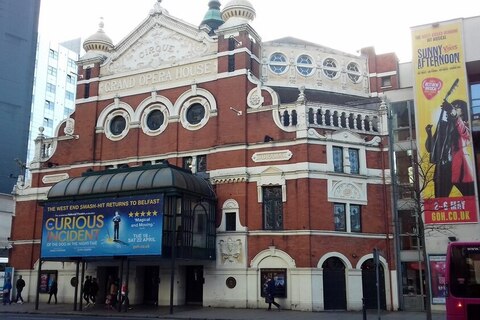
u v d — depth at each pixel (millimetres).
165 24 33750
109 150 33625
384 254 28062
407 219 28516
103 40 36219
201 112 31656
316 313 24812
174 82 32531
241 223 28375
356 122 29531
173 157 31391
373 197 28656
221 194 29234
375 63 35875
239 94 30172
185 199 27016
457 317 15758
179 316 23422
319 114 29156
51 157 35625
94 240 27281
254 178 28750
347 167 28344
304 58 34688
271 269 27359
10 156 63250
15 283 34281
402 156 29562
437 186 27453
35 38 68750
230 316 23250
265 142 28844
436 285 26781
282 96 32812
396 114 30672
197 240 27453
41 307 29344
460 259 16203
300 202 27219
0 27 64250
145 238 25891
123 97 33969
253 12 32469
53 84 82062
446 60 28781
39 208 35031
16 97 64938
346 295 26828
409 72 35750
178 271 29266
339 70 35062
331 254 26891
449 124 27969
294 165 27812
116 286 28891
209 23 44312
